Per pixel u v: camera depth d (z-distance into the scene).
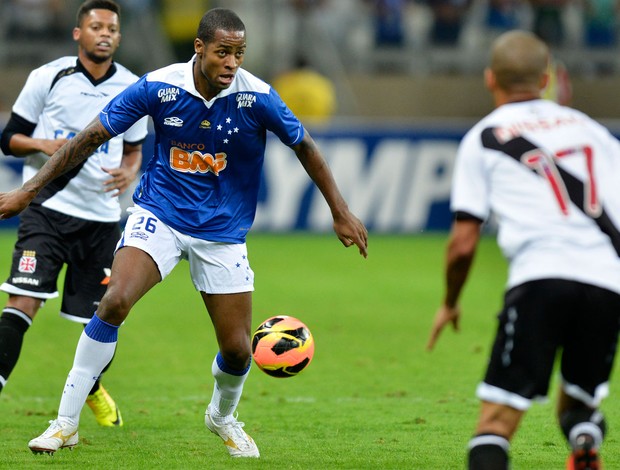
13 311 21.47
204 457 19.39
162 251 18.66
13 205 18.53
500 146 14.91
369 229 62.97
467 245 14.69
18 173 58.03
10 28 78.31
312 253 57.88
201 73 18.08
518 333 14.27
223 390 19.33
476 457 14.01
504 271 54.97
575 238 14.38
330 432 22.00
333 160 62.19
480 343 35.03
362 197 62.53
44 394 26.92
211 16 17.61
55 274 22.19
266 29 78.75
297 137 18.69
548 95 52.03
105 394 22.67
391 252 58.62
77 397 18.94
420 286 48.28
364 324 38.56
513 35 15.59
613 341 14.59
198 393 26.83
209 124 18.39
